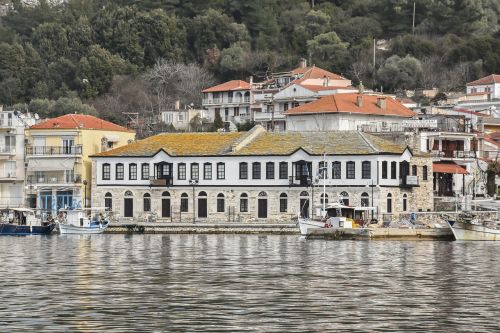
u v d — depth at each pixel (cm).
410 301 19112
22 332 16175
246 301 19088
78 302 18962
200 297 19600
